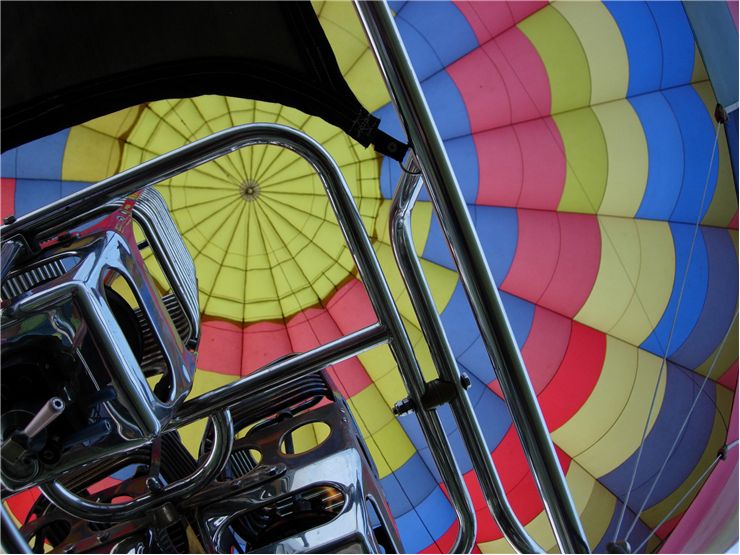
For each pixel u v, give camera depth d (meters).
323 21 7.54
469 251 1.16
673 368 7.78
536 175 7.78
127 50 1.26
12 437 1.18
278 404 2.43
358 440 2.29
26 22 1.21
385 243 8.47
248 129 1.32
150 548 1.80
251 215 8.79
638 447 7.74
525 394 1.19
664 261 7.62
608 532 7.68
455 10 7.48
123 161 7.93
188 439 8.09
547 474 1.22
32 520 2.31
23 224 1.44
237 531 2.04
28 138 1.33
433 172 1.14
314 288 8.92
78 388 1.29
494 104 7.65
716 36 3.06
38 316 1.26
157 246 1.85
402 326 1.39
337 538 1.69
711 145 7.17
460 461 8.02
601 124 7.59
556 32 7.43
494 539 7.93
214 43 1.27
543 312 8.16
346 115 1.27
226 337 8.73
